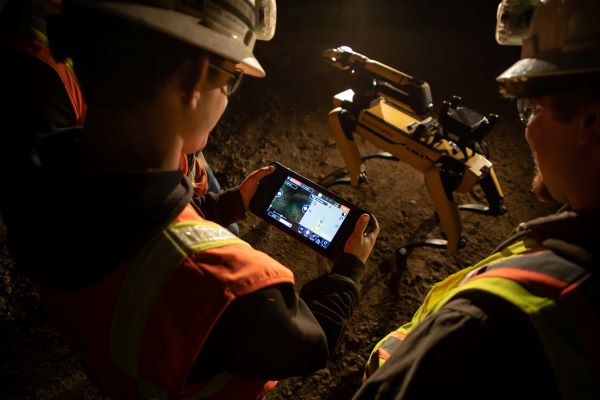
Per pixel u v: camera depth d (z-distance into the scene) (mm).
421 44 3727
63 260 598
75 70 600
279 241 2420
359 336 2086
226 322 621
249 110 3182
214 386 784
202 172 1510
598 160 513
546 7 570
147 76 573
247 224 2479
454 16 4016
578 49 511
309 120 3137
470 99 3281
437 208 2016
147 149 619
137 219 580
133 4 547
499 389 489
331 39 3738
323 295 939
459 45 3723
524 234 626
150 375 674
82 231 579
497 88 3363
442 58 3602
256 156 2885
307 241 1288
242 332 627
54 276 615
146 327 623
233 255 642
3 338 1952
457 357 496
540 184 693
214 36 604
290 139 3002
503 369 485
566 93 519
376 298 2217
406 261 2350
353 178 2422
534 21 593
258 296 633
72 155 653
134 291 616
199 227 666
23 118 1083
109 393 957
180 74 593
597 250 497
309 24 3881
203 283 607
